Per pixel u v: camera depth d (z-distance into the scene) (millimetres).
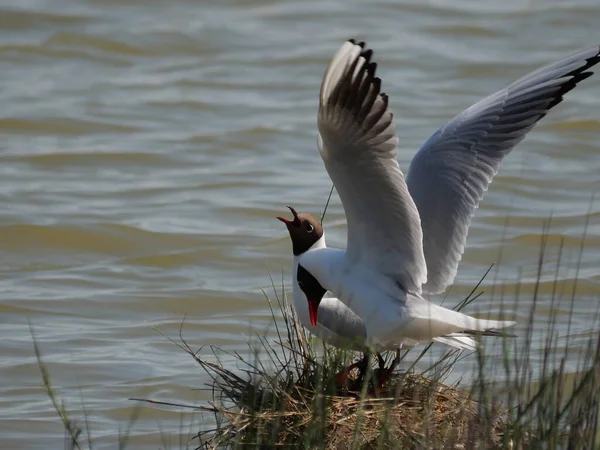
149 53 24797
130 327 13117
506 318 12445
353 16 27281
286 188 18062
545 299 13375
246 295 14031
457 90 22719
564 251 15336
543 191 17781
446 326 8492
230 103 22234
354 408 8789
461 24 26484
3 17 25875
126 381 11625
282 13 27297
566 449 8148
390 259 8688
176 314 13555
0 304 13742
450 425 8586
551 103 9508
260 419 8641
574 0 27891
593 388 8094
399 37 25781
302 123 21188
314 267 9078
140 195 17812
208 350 12281
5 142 20203
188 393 11297
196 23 26375
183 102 22188
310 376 9328
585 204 17203
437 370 9789
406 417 8719
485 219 16562
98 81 23312
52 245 15867
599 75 23547
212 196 17766
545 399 8555
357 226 8547
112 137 20531
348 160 7883
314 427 8453
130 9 26922
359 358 10078
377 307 8695
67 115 21219
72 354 12320
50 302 13867
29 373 11867
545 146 19781
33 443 10352
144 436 10367
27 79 23312
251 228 16453
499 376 9992
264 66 24234
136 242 15906
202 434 9273
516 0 28141
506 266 14898
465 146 9586
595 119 20641
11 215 16641
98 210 17031
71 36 25000
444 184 9477
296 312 9828
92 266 15273
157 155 19578
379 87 7496
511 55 24500
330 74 7258
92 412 10930
